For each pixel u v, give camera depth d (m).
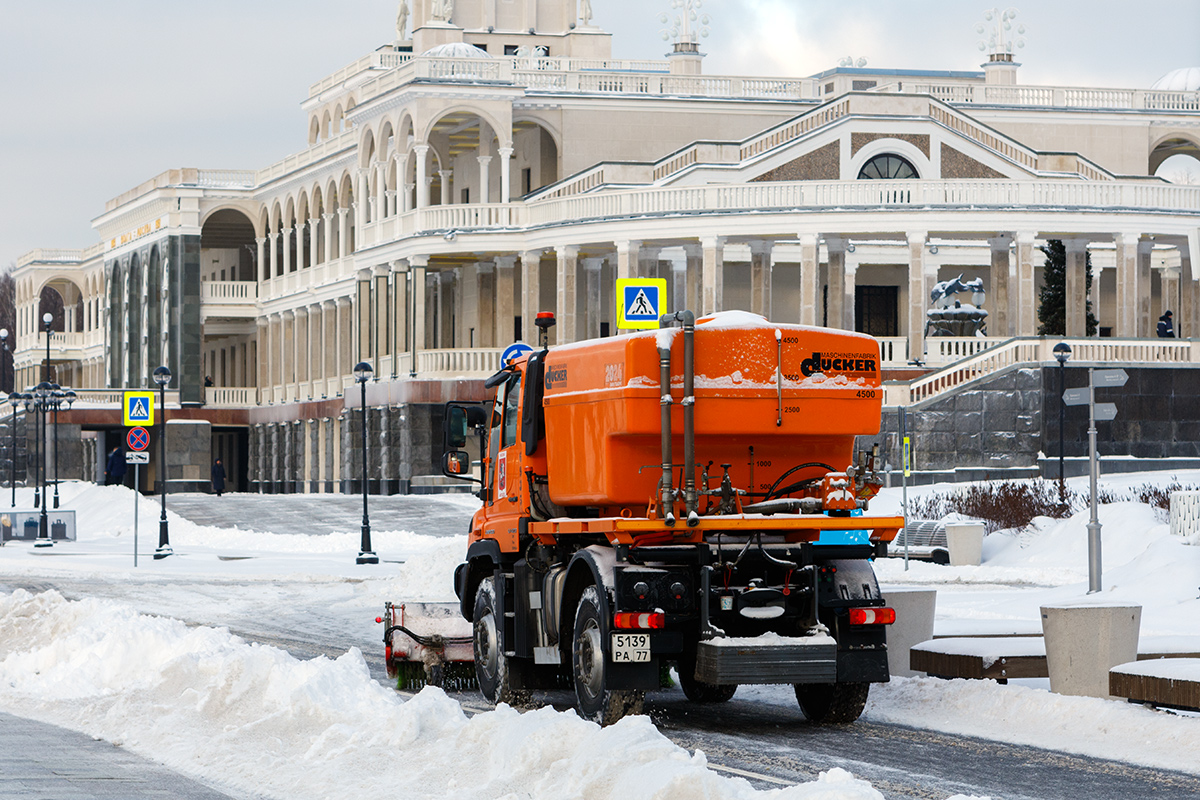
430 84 78.88
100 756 15.09
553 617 17.88
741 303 83.25
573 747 13.08
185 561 50.12
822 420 17.61
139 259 115.50
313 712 15.87
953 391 58.97
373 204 86.44
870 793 11.31
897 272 84.88
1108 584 34.06
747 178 72.00
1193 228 66.94
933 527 44.62
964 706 18.08
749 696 20.17
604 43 101.19
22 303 159.00
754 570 17.00
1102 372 31.02
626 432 17.11
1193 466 58.00
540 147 86.75
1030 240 66.44
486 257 81.00
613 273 77.44
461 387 75.62
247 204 109.12
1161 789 13.50
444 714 15.05
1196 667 16.91
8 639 24.33
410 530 61.25
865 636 17.02
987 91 87.81
